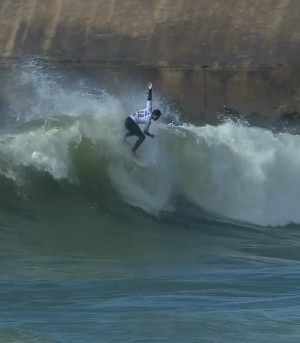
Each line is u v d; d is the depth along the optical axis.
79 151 60.62
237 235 61.22
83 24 151.75
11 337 31.98
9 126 84.56
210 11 148.38
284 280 43.78
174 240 57.19
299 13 146.75
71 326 33.62
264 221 67.81
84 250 51.72
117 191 60.78
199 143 66.81
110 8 151.75
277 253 55.06
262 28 146.25
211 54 145.50
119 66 147.12
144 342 31.95
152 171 63.03
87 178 60.25
